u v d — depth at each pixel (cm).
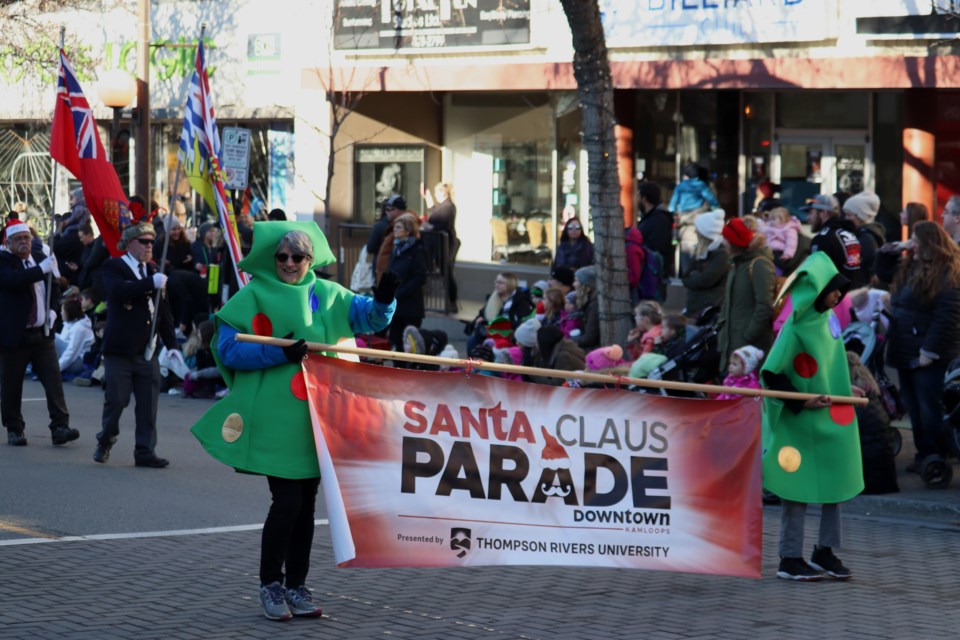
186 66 2525
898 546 893
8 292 1199
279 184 2411
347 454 663
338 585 759
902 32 1709
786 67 1797
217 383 1616
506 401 696
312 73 2286
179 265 1830
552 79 2031
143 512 953
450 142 2373
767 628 675
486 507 688
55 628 652
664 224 1625
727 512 731
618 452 715
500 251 2303
